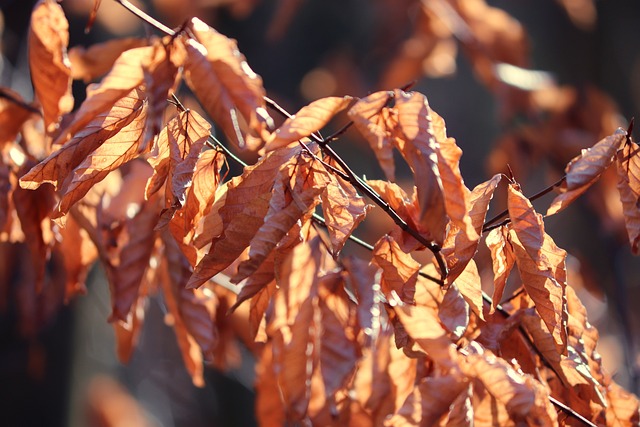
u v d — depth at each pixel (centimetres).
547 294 136
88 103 136
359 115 133
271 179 136
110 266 151
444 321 137
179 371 533
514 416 134
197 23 135
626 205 137
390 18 301
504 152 231
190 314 153
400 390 146
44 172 136
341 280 143
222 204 139
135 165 156
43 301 191
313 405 150
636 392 218
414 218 138
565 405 144
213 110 133
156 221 151
